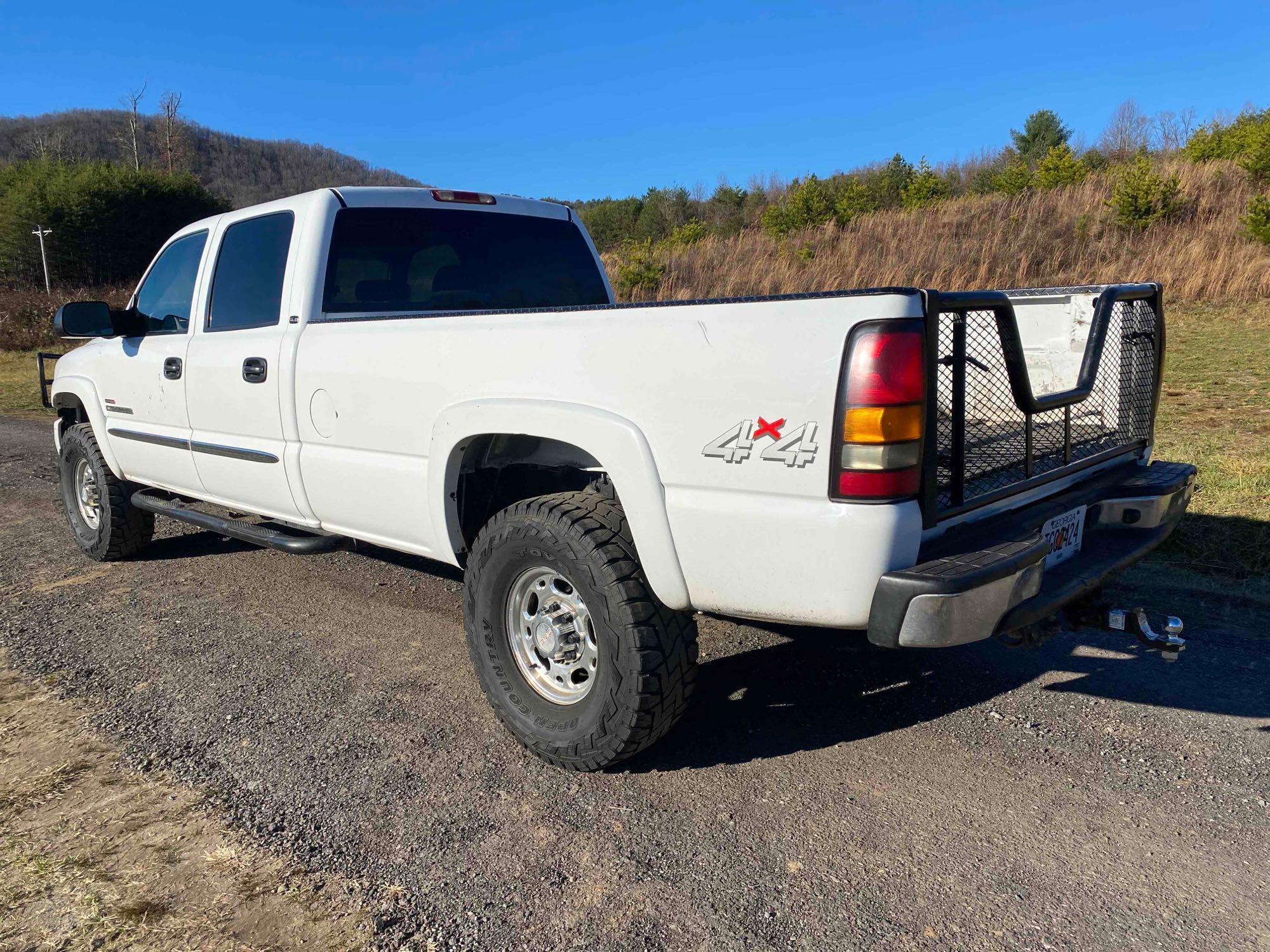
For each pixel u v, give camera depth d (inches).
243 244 168.2
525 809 107.9
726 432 97.0
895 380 87.6
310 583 199.9
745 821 104.3
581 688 116.8
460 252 172.2
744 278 834.8
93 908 91.4
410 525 135.8
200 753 123.3
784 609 96.5
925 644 88.4
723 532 98.3
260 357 155.2
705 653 153.8
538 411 112.0
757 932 85.7
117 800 112.0
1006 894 90.4
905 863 95.7
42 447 395.5
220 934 87.0
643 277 851.4
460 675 148.4
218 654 159.0
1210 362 401.1
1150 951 82.1
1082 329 141.5
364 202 159.8
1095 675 141.1
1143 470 132.4
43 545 236.7
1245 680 136.9
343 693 141.9
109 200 1739.7
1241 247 597.9
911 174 1122.0
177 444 181.3
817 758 118.6
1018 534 101.3
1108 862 95.2
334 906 90.6
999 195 895.1
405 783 114.6
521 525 113.3
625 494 105.2
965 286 687.1
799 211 964.0
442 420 124.3
